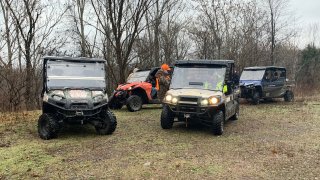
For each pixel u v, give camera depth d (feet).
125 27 58.54
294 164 22.38
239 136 30.94
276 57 104.37
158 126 35.42
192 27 87.10
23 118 39.55
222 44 85.30
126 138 29.78
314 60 138.00
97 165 22.16
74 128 33.96
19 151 25.50
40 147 26.66
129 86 46.34
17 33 54.24
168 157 23.94
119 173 20.59
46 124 29.35
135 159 23.44
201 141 28.86
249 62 85.66
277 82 59.88
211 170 21.13
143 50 73.72
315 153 25.07
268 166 21.97
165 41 83.87
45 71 30.94
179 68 35.45
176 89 33.91
